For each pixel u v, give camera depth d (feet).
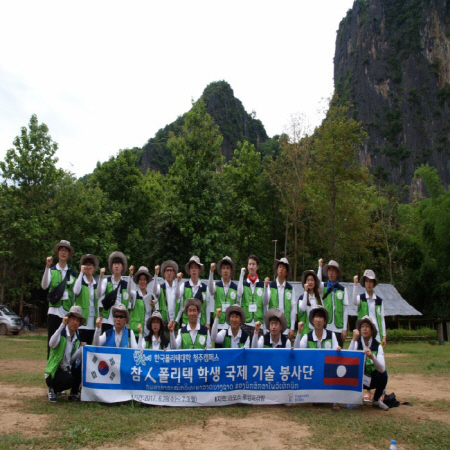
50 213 91.30
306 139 103.76
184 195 92.84
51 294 25.21
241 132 280.72
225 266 28.99
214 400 22.61
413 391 29.78
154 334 25.50
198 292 28.91
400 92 327.47
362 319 24.58
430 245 116.88
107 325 26.94
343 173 100.83
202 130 96.37
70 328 23.34
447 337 107.76
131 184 116.57
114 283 28.02
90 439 16.93
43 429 18.11
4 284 89.76
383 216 131.64
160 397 22.49
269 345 25.05
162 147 249.14
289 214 111.24
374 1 358.84
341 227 105.60
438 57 329.31
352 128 101.55
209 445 16.71
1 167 87.71
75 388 23.80
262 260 119.03
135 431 18.04
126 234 113.09
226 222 107.24
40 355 46.16
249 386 23.00
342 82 371.35
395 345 78.28
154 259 95.50
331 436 18.13
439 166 299.99
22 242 86.12
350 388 23.34
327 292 28.81
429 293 116.26
